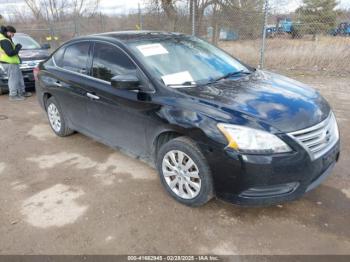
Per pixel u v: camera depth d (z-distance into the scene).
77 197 3.20
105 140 3.94
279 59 9.32
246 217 2.81
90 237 2.63
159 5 11.98
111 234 2.66
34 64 7.76
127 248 2.50
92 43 3.91
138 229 2.71
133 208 2.99
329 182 3.31
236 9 10.53
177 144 2.84
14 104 6.93
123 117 3.41
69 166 3.88
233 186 2.57
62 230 2.72
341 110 5.61
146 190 3.28
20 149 4.45
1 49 6.87
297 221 2.74
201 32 11.02
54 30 15.71
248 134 2.46
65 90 4.26
